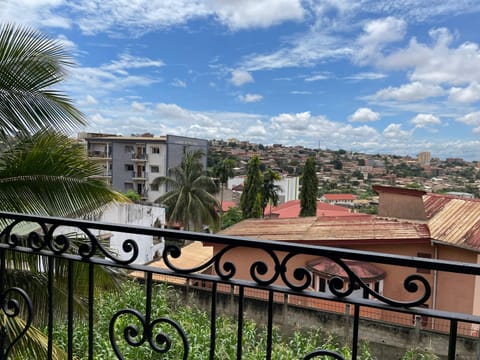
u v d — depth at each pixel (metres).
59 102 4.08
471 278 7.48
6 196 3.81
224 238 1.28
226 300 7.67
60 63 4.12
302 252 1.19
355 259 1.12
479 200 10.02
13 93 3.86
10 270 3.73
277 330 6.75
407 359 6.21
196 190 23.09
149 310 1.51
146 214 15.91
